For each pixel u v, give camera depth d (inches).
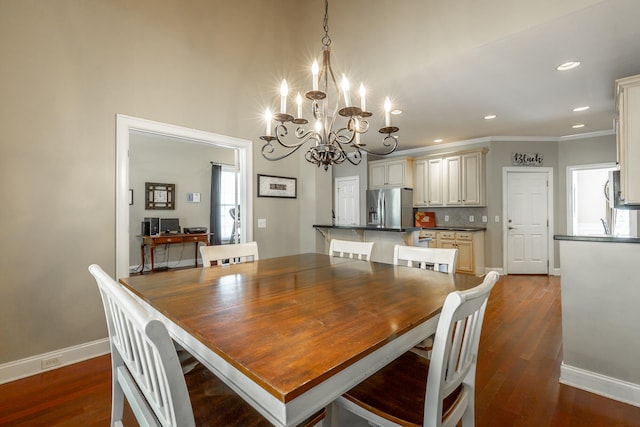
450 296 34.8
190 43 115.5
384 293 55.4
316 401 29.7
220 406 41.3
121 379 50.9
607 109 150.9
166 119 108.0
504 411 68.1
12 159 79.8
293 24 153.6
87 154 91.3
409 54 111.2
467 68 108.7
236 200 136.1
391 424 39.9
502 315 127.7
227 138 126.1
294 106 153.7
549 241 204.5
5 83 78.7
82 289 90.5
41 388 76.5
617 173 136.8
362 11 125.6
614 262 73.0
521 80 118.1
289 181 152.2
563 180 202.8
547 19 83.2
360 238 150.0
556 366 86.9
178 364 28.9
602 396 73.0
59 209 86.7
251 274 71.2
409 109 150.9
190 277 68.2
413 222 238.8
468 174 210.7
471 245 197.6
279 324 40.8
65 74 87.7
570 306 78.8
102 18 94.5
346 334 37.5
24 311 81.9
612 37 89.9
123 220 97.3
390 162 244.8
